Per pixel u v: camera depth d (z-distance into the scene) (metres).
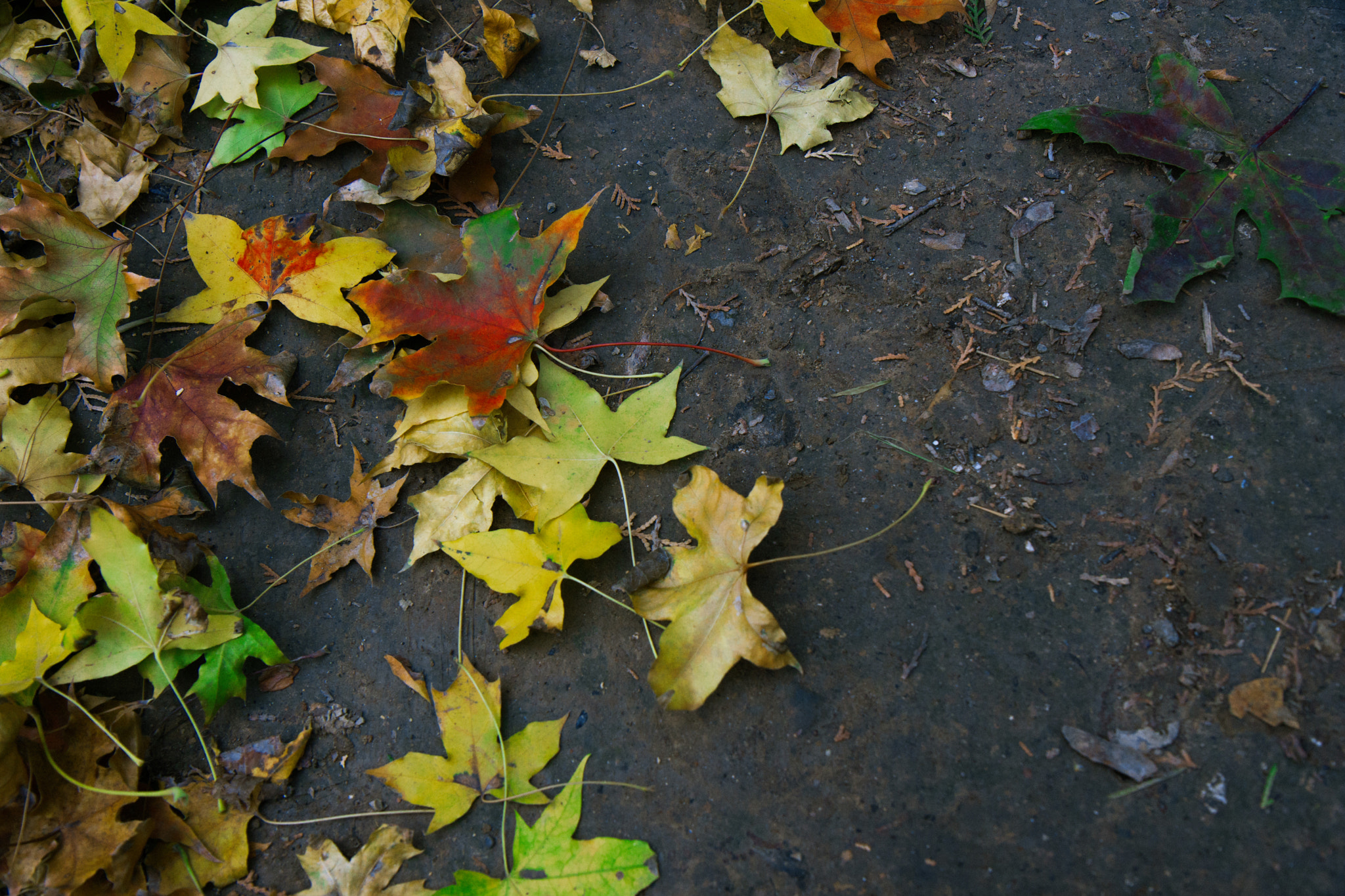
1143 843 0.83
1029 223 0.92
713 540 0.85
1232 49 0.94
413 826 0.86
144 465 0.91
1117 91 0.94
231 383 0.93
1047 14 0.96
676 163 0.96
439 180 0.95
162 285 0.95
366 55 0.97
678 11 0.99
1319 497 0.87
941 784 0.85
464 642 0.89
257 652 0.88
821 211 0.94
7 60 0.97
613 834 0.85
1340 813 0.83
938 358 0.91
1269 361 0.89
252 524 0.91
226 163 0.97
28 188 0.91
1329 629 0.85
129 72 0.97
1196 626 0.86
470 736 0.86
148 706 0.89
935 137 0.95
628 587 0.85
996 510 0.88
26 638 0.86
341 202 0.96
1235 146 0.91
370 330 0.90
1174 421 0.88
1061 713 0.85
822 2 0.95
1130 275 0.89
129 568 0.87
